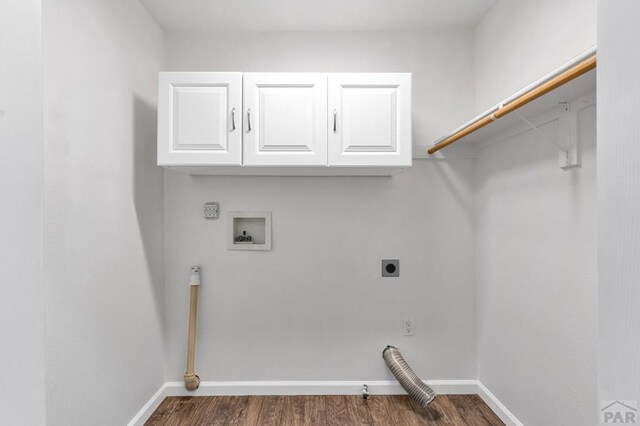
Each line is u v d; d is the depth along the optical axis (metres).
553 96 1.35
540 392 1.65
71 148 1.38
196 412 2.07
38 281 0.61
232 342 2.30
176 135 1.85
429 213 2.32
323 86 1.89
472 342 2.32
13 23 0.57
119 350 1.72
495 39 2.04
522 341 1.80
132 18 1.88
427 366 2.31
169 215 2.29
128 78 1.84
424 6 2.05
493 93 2.06
